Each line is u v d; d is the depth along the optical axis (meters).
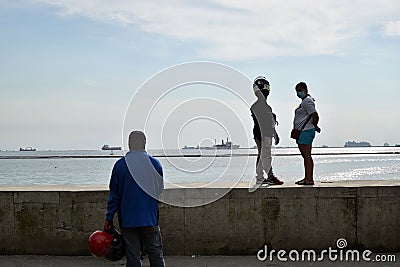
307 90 8.42
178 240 7.57
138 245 5.71
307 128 8.12
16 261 7.25
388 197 7.60
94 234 5.77
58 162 96.75
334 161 93.88
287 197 7.55
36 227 7.53
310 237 7.57
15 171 52.41
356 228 7.57
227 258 7.42
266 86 8.23
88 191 7.50
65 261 7.27
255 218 7.56
